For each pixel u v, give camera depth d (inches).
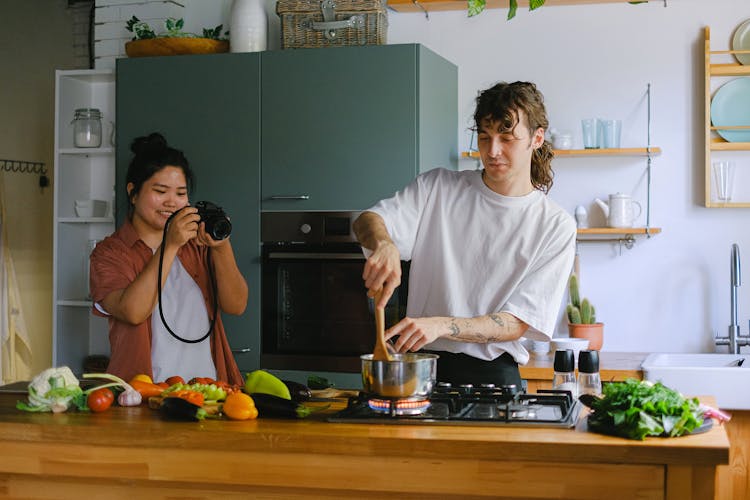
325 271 149.8
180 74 155.9
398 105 145.9
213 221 110.2
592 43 159.0
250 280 152.9
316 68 149.3
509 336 98.5
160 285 108.0
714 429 78.7
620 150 151.3
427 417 82.4
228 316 153.6
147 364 116.0
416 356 88.5
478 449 75.2
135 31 169.6
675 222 156.6
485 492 75.9
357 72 147.5
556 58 160.2
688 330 156.4
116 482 85.0
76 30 231.3
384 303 88.3
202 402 88.4
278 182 151.3
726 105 153.9
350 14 151.0
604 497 74.1
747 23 153.1
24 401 96.3
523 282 102.4
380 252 89.4
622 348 158.7
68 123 171.0
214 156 154.2
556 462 74.7
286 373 151.4
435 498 78.2
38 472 84.7
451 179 107.0
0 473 87.5
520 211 103.0
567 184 160.2
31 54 233.5
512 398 88.4
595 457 73.7
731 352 150.4
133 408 92.0
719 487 131.3
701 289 155.9
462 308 104.5
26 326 229.8
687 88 155.9
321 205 149.3
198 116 155.0
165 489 83.9
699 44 155.1
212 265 119.6
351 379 148.7
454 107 162.9
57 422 84.6
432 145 151.6
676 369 130.0
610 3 158.1
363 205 147.7
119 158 159.3
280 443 78.6
